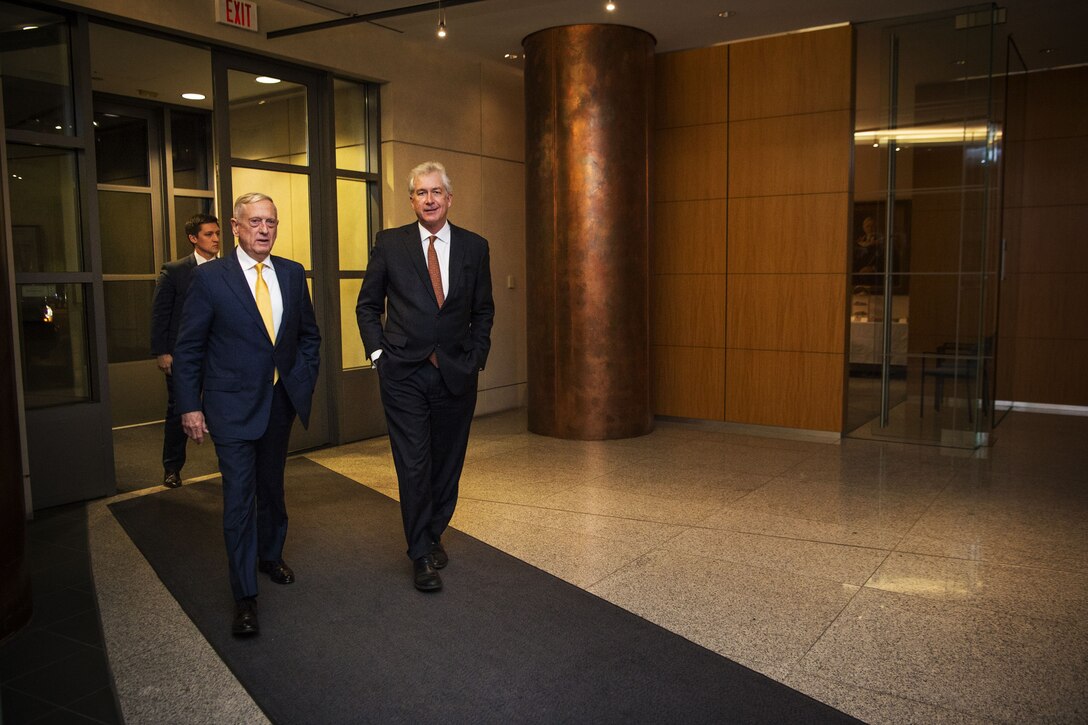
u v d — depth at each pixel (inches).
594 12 248.8
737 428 293.3
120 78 264.8
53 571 154.6
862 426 276.5
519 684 110.3
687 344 299.9
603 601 138.7
